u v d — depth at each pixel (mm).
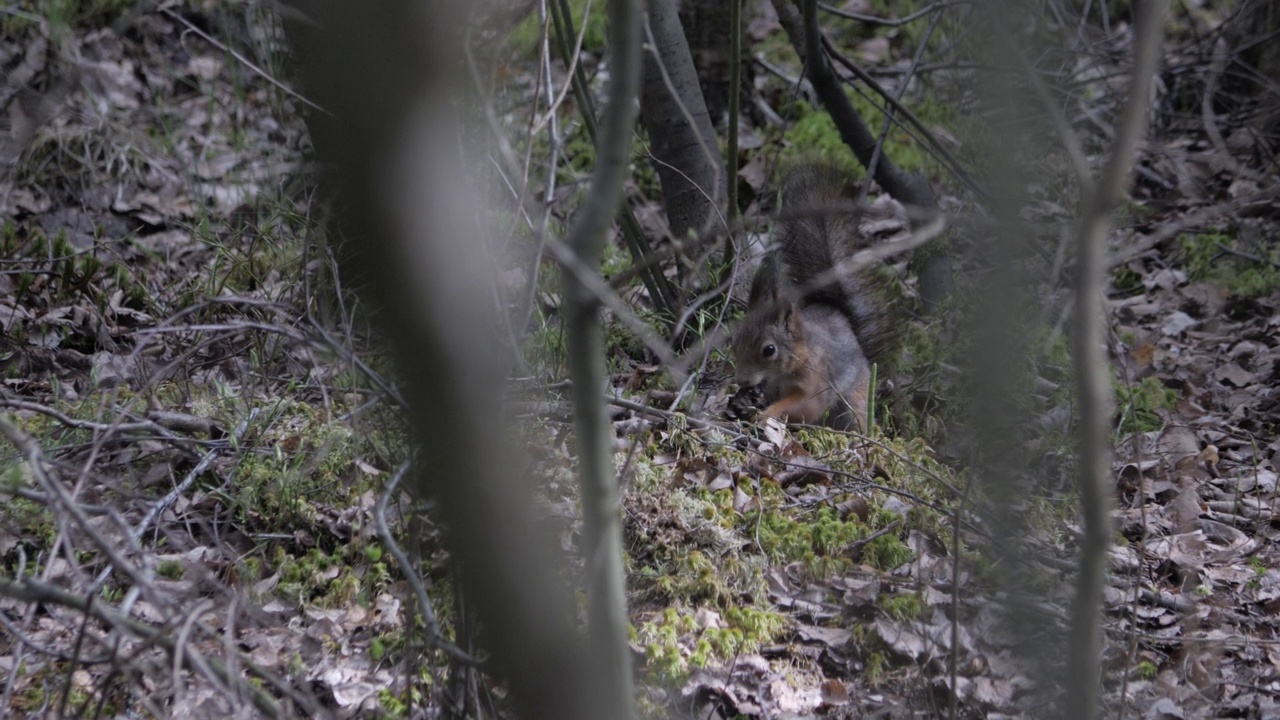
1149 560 8891
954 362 10734
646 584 7945
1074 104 14570
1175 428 11109
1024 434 7723
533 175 12820
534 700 4488
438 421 4156
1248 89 17219
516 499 4312
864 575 8195
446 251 3969
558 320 10164
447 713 5918
